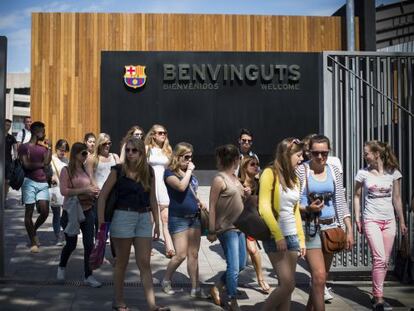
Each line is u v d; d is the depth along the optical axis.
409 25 18.19
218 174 5.18
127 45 16.59
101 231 5.00
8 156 12.14
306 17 17.09
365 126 6.64
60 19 16.47
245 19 16.89
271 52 16.66
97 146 7.59
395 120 6.61
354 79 6.52
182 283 6.21
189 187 5.70
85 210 6.00
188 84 16.55
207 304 5.46
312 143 4.77
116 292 5.04
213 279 6.54
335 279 6.57
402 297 5.80
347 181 6.48
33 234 7.74
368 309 5.38
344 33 17.19
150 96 16.42
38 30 16.41
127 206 4.90
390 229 5.48
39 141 7.76
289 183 4.35
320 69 6.62
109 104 16.30
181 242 5.69
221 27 16.81
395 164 5.62
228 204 5.13
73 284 6.05
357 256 6.41
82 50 16.50
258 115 16.64
